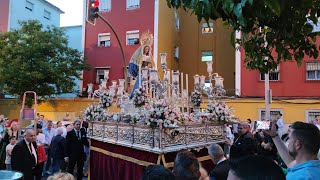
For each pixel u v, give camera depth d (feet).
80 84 73.87
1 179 7.89
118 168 22.74
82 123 32.55
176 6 9.06
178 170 10.45
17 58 62.44
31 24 67.87
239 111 60.08
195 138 21.06
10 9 80.07
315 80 58.95
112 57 73.41
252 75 61.93
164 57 24.34
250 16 8.02
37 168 25.99
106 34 74.49
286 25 10.14
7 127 34.12
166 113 18.57
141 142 20.10
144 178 7.68
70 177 10.53
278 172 5.11
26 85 62.64
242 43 13.79
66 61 67.36
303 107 57.47
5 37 66.74
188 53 82.07
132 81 29.27
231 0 6.96
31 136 22.70
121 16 73.82
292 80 60.13
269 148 19.42
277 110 58.70
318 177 7.32
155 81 22.36
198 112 23.70
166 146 18.81
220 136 23.47
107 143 24.50
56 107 70.90
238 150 14.51
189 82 80.94
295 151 8.14
